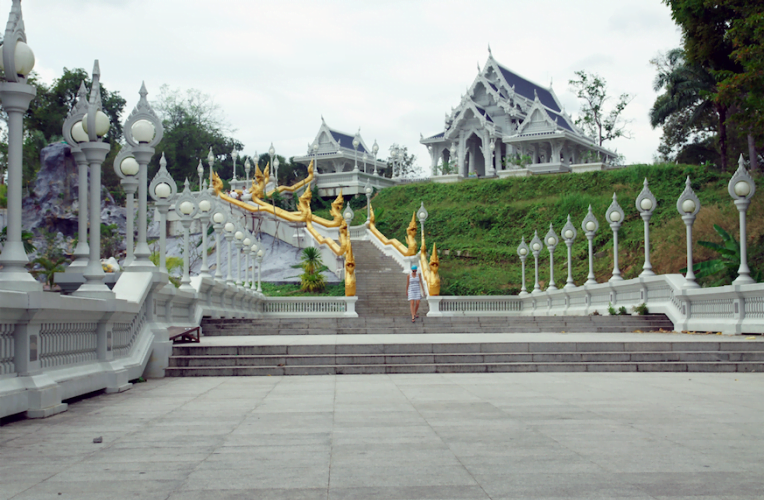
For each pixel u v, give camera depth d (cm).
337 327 1986
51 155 3750
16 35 683
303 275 3697
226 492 400
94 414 700
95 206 912
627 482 416
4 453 511
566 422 633
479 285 4053
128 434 587
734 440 544
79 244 1024
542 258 4362
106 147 918
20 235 689
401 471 449
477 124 7056
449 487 408
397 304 3288
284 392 884
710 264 2116
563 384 950
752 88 2347
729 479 422
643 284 2048
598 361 1186
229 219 2505
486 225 4994
